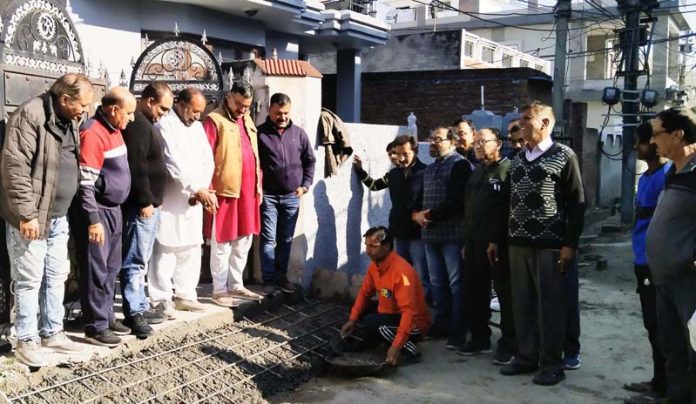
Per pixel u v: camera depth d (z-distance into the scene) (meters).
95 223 4.04
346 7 14.35
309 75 6.13
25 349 3.77
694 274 3.58
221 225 5.25
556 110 12.41
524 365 4.79
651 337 4.31
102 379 3.92
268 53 12.33
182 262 5.04
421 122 14.90
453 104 14.54
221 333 4.94
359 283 6.14
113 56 9.27
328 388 4.52
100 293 4.21
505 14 25.81
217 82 5.75
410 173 6.01
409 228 5.97
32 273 3.76
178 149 4.77
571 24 25.44
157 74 5.79
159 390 3.97
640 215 4.36
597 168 16.83
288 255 5.95
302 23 11.82
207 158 4.98
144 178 4.41
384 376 4.77
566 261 4.48
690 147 3.61
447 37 17.95
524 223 4.58
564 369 4.93
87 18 8.84
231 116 5.29
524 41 29.58
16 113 3.66
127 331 4.45
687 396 3.80
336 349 5.00
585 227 13.88
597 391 4.51
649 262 3.78
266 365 4.61
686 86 27.72
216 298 5.34
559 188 4.51
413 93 14.97
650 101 13.40
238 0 9.91
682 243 3.58
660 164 4.27
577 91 26.61
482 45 22.75
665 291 3.77
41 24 4.23
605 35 25.64
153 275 4.87
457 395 4.42
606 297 7.54
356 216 7.13
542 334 4.62
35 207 3.68
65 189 3.88
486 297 5.20
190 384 4.12
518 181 4.63
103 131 4.11
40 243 3.77
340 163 6.67
